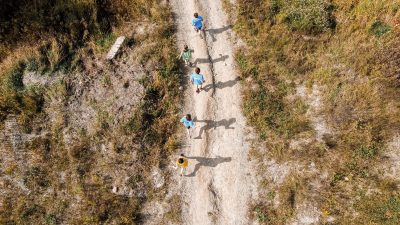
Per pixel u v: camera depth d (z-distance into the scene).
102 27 17.83
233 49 17.38
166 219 13.69
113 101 15.62
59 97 15.80
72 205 13.84
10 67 16.38
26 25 17.52
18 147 14.89
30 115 15.42
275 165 14.52
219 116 15.73
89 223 13.39
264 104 15.77
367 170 14.14
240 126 15.41
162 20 18.08
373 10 17.70
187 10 18.67
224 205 13.91
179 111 15.84
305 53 17.08
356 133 14.71
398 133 14.77
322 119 15.35
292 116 15.49
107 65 16.55
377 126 14.84
